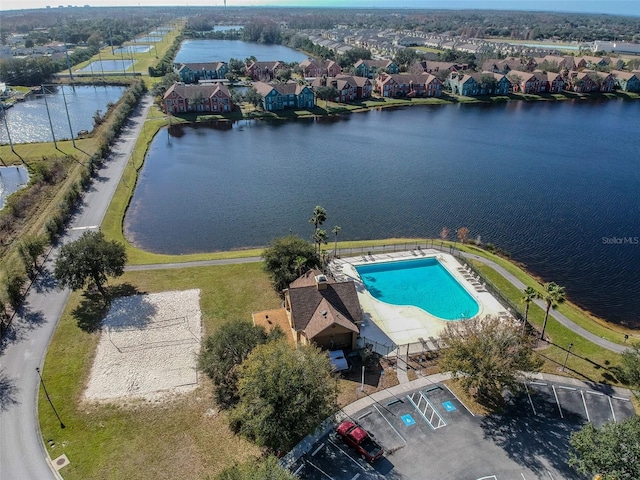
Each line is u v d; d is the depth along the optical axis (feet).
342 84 643.04
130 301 218.38
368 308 216.54
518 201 343.87
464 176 390.01
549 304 188.75
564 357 186.50
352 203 336.29
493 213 324.19
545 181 382.01
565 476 136.46
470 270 246.47
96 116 520.42
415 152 450.71
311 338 177.99
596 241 289.94
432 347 191.21
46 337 194.90
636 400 161.58
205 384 171.12
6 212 311.88
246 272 244.63
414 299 225.76
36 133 495.82
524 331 183.62
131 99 583.99
